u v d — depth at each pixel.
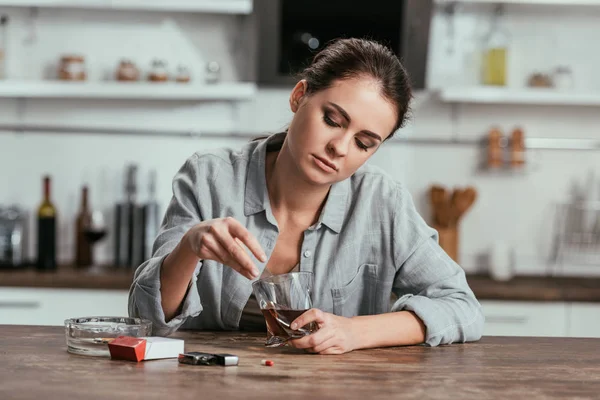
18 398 1.08
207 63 3.66
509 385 1.24
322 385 1.20
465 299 1.74
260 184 1.78
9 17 3.62
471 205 3.57
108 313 3.14
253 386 1.18
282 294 1.45
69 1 3.40
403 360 1.43
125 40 3.65
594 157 3.69
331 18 3.46
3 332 1.60
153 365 1.31
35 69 3.62
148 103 3.66
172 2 3.42
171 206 1.79
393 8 3.45
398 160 3.68
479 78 3.69
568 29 3.69
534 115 3.70
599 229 3.68
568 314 3.17
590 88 3.69
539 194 3.69
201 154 1.83
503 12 3.68
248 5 3.41
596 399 1.17
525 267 3.69
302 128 1.56
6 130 3.64
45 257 3.31
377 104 1.53
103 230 3.40
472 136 3.69
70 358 1.35
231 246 1.38
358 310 1.87
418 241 1.83
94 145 3.65
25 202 3.65
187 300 1.55
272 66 3.52
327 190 1.80
